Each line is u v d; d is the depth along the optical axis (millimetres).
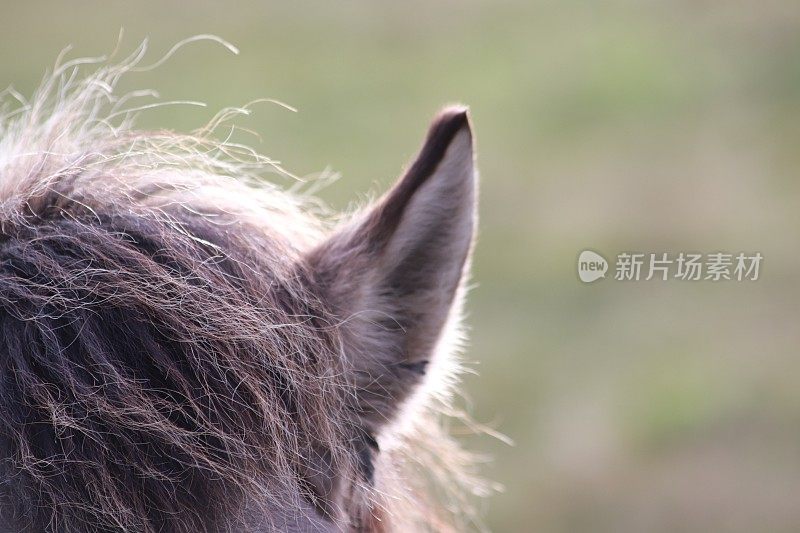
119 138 4500
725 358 13570
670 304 14570
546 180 18234
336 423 3736
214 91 23094
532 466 12078
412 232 3914
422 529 4816
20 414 3252
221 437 3352
